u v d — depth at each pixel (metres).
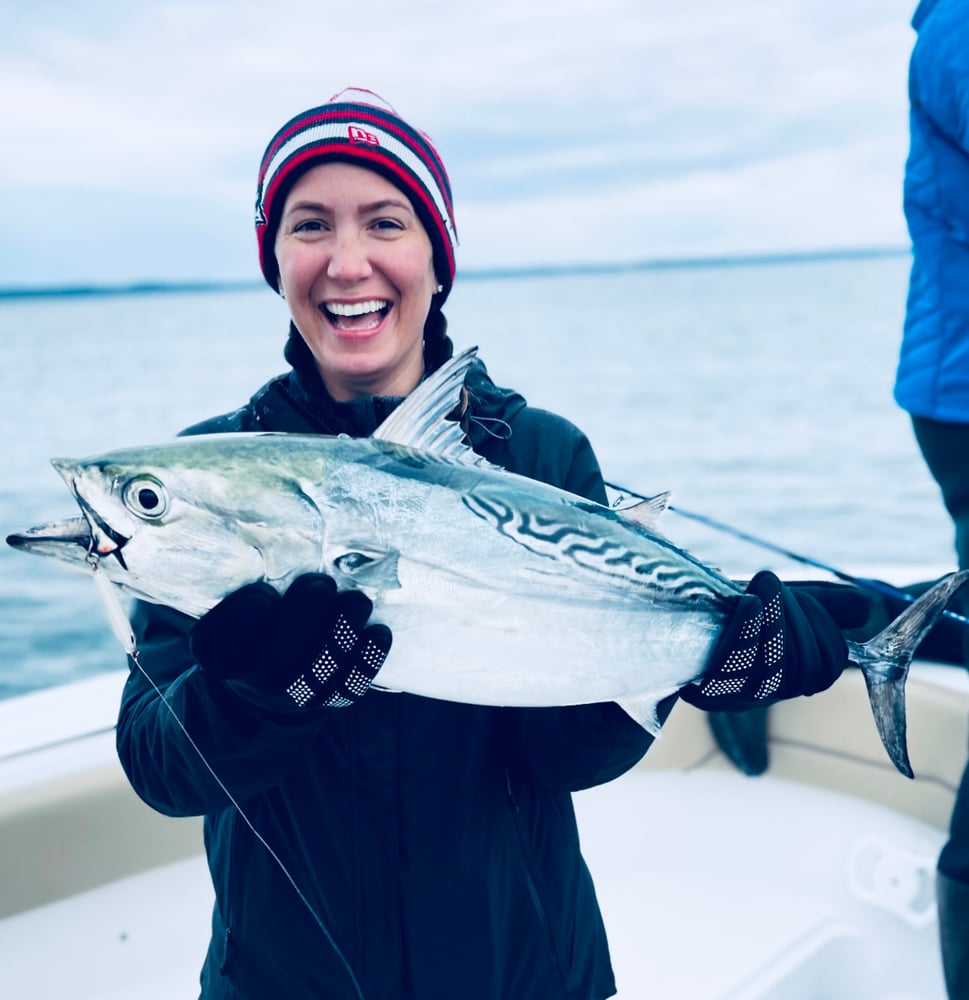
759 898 2.79
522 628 1.39
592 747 1.50
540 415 1.71
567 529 1.44
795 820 2.98
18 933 2.28
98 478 1.27
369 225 1.52
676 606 1.49
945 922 2.11
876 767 2.92
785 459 19.73
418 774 1.44
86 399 29.56
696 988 2.45
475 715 1.49
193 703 1.26
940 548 14.30
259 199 1.64
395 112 1.58
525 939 1.51
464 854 1.46
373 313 1.54
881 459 19.41
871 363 32.19
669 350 38.44
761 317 50.84
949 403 2.12
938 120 2.12
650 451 20.86
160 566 1.29
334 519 1.31
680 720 3.15
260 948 1.46
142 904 2.43
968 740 2.57
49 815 2.31
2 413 27.14
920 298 2.22
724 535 15.12
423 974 1.44
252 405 1.67
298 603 1.18
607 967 1.65
